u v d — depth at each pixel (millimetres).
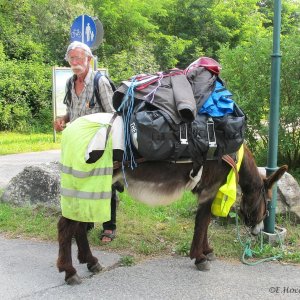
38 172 6195
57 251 4879
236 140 3959
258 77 7246
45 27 20766
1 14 19734
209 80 4051
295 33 7703
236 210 5133
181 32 26422
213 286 4023
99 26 7195
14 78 17094
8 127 17094
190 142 3807
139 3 23203
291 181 5719
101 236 5137
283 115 7062
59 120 4996
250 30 27016
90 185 3773
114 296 3836
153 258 4684
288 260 4621
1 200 6422
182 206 6145
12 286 4027
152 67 21281
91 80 4676
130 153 3822
